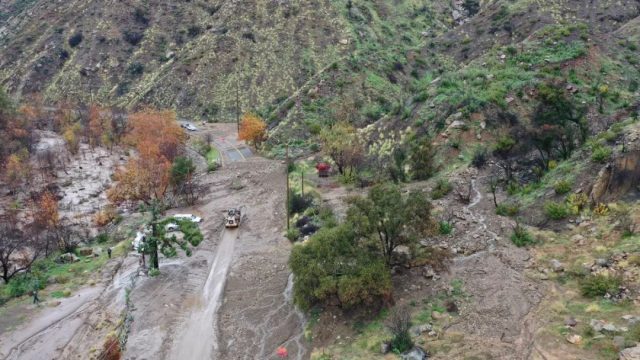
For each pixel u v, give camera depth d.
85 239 59.84
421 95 70.19
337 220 51.34
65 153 96.88
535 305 31.23
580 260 33.56
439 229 39.91
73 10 164.12
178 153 89.06
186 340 37.66
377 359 29.50
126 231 60.19
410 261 36.97
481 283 34.47
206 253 51.59
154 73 142.25
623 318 27.42
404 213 36.03
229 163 88.12
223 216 61.72
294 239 52.16
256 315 39.88
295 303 39.38
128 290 42.53
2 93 100.31
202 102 128.00
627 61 68.88
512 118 58.62
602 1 118.81
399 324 30.70
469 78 68.62
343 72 104.88
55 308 42.56
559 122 49.38
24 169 80.69
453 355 28.02
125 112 124.94
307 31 135.25
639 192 37.25
